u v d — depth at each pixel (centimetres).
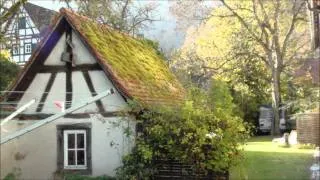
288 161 1836
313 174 1384
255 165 1728
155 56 1970
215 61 3728
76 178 1296
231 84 3825
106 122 1348
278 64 3625
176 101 1603
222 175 1227
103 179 1281
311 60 2164
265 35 3628
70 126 1384
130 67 1519
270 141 2903
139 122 1297
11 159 1373
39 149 1407
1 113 1225
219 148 1195
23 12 1980
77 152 1384
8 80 2227
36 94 1416
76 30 1366
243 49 3725
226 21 3769
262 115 3975
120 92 1312
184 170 1231
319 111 2375
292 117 2644
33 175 1404
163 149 1245
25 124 1412
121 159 1309
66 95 1395
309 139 2425
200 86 1402
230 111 1241
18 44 2125
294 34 3800
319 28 1905
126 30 2706
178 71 2784
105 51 1433
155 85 1579
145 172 1243
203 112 1216
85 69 1382
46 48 1401
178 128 1205
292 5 3562
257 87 3975
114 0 2241
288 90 3753
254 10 3600
